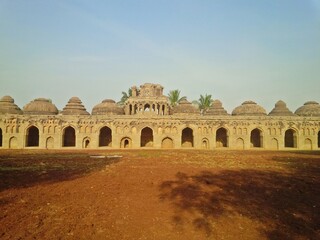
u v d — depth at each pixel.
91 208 7.20
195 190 9.27
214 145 35.47
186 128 38.34
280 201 7.98
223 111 41.62
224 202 7.80
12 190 9.22
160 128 35.62
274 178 11.72
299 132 35.56
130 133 35.47
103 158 20.55
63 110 41.03
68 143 38.62
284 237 5.46
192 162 17.72
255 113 38.84
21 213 6.73
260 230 5.80
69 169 14.32
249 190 9.37
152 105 42.72
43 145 34.44
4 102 38.41
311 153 27.22
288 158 21.19
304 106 40.62
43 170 13.96
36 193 8.82
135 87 44.12
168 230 5.76
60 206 7.36
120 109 41.78
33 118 34.66
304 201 8.00
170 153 25.89
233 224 6.11
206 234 5.57
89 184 10.26
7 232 5.52
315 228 5.94
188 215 6.66
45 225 5.95
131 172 13.16
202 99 51.38
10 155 23.20
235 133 35.69
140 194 8.70
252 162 18.06
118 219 6.37
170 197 8.33
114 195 8.57
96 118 35.31
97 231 5.66
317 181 11.03
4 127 34.19
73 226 5.91
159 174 12.55
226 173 13.02
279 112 40.50
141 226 5.95
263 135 35.53
